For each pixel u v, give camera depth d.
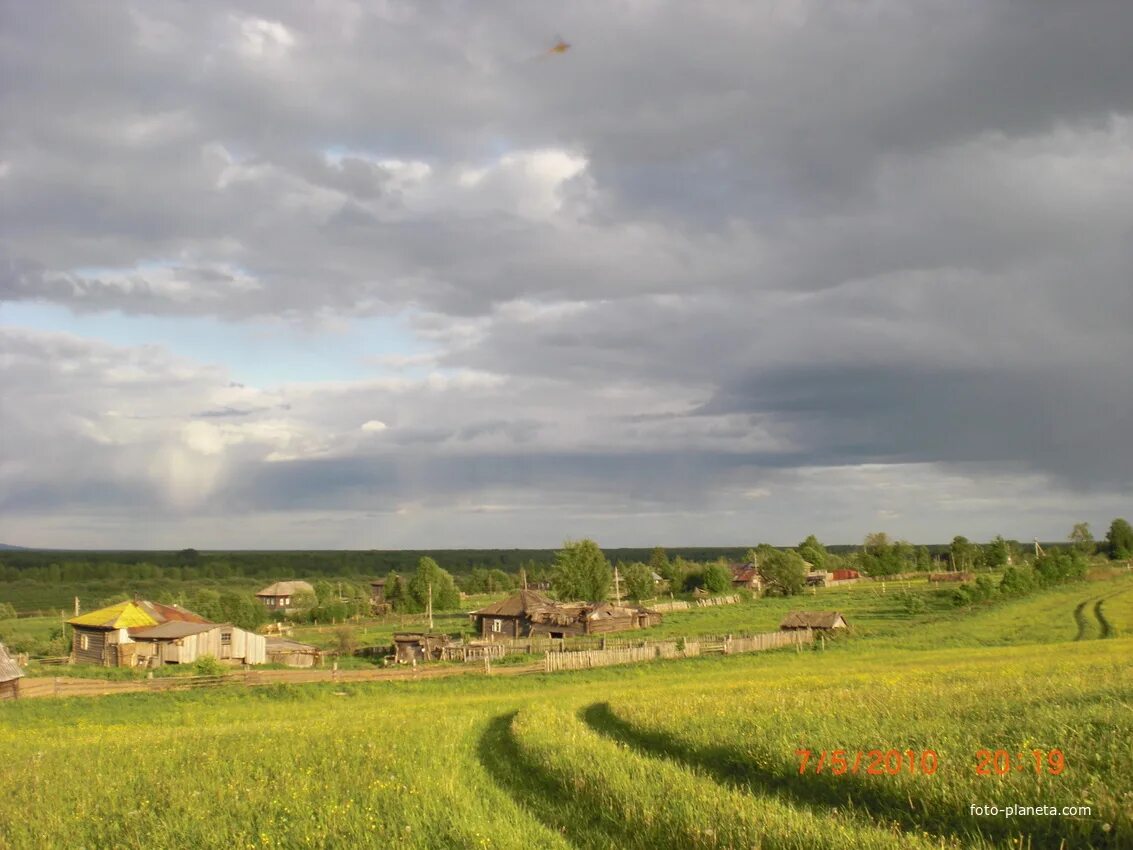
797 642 68.50
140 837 13.70
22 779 18.94
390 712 35.53
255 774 18.39
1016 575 103.88
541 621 97.69
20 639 94.38
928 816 12.16
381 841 12.86
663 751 19.55
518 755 20.00
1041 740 15.10
